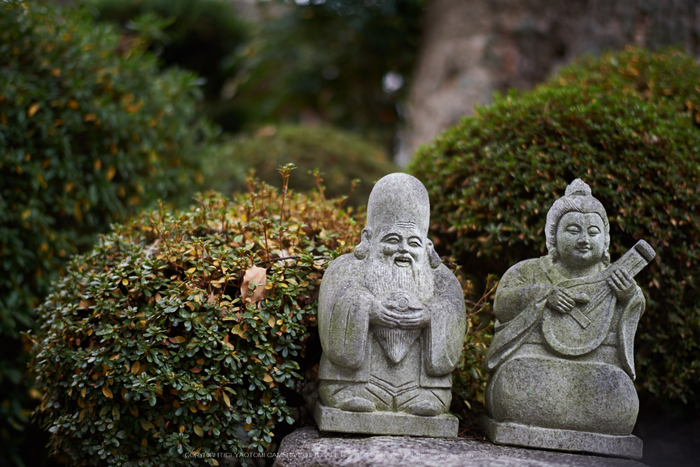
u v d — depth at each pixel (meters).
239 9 13.35
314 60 10.96
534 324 3.52
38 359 4.01
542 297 3.51
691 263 4.39
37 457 5.68
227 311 3.68
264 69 11.52
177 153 6.33
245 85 11.67
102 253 4.27
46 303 4.30
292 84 11.09
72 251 5.54
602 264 3.62
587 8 7.59
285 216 4.40
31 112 5.30
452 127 5.29
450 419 3.44
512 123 4.84
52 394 3.89
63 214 5.54
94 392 3.63
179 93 6.43
